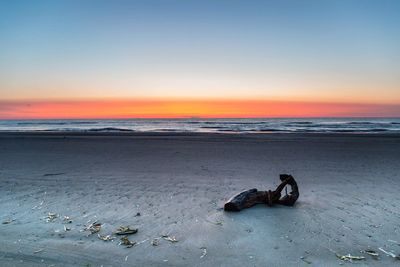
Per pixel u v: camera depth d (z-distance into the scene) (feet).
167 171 39.86
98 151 61.72
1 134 118.73
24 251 16.81
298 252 16.33
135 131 137.18
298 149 63.36
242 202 22.43
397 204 24.48
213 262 15.47
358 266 15.02
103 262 15.62
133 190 29.60
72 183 32.86
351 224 20.04
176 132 124.98
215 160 49.19
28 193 28.68
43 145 73.77
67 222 20.88
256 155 54.80
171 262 15.55
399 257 15.83
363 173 37.93
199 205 24.36
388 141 79.10
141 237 18.37
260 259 15.66
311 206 23.76
